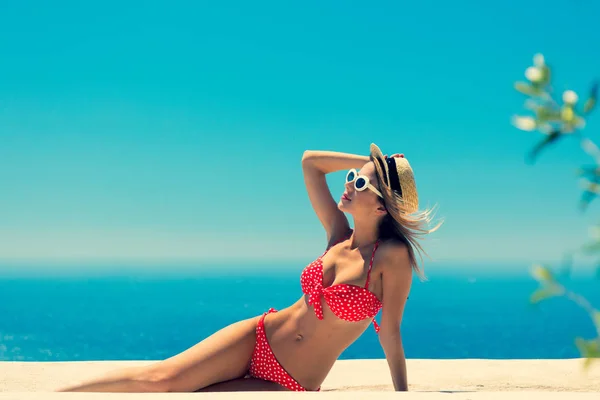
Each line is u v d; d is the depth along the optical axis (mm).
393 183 3859
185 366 3904
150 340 35750
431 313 58781
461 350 30781
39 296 104438
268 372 3975
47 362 5520
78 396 2885
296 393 2883
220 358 3939
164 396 2869
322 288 3873
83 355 27688
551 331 39875
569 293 1011
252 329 4043
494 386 4617
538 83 1009
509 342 33812
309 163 4449
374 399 2721
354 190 3996
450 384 4691
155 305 77438
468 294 113125
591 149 994
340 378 5016
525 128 1021
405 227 3895
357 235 3994
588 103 988
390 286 3844
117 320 52750
